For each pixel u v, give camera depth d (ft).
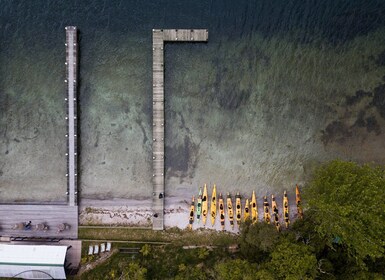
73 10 123.95
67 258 119.65
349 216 95.96
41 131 124.77
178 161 123.24
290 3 122.93
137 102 124.26
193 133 123.75
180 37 121.39
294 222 116.47
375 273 99.09
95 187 123.34
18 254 114.73
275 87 123.54
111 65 124.57
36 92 124.88
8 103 124.98
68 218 120.98
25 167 124.06
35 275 115.75
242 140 123.34
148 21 123.75
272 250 103.76
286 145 122.83
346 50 122.21
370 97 121.70
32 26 124.77
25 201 123.24
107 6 124.06
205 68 123.95
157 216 119.75
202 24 123.34
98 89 124.57
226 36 123.95
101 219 121.70
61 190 123.65
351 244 101.76
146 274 112.68
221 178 122.72
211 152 123.34
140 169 123.54
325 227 100.07
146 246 117.50
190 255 116.78
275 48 123.75
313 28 122.93
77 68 122.52
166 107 123.65
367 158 121.39
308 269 98.02
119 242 119.85
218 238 119.44
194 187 122.52
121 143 123.95
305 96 123.03
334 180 100.01
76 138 120.98
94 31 124.26
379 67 121.70
